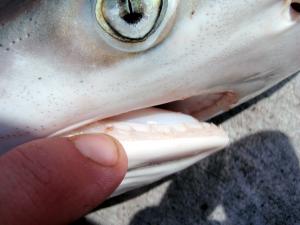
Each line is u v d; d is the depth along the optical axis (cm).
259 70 8
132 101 8
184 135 8
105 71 7
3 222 7
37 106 8
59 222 8
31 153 7
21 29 7
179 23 7
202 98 9
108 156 7
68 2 7
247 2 7
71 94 8
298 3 7
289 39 7
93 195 8
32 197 7
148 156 8
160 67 7
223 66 8
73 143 7
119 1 6
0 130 8
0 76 8
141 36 7
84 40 7
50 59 7
